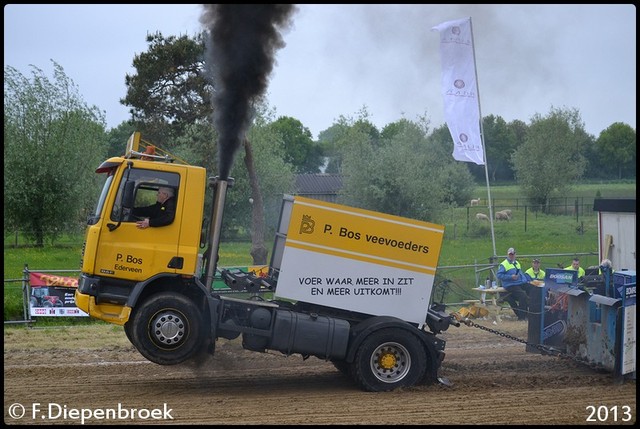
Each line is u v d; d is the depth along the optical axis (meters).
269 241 33.94
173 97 26.95
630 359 10.26
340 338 9.80
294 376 10.95
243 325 9.79
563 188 49.62
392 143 32.88
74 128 34.72
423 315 10.18
